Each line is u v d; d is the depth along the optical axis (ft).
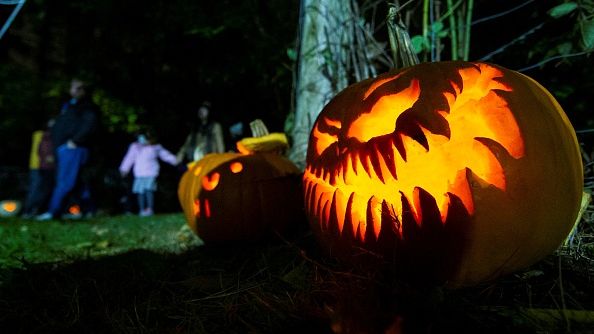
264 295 6.11
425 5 10.60
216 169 11.32
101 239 15.96
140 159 30.17
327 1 12.47
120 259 10.04
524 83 6.34
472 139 5.83
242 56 28.86
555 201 5.81
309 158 7.43
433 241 5.72
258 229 10.92
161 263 8.97
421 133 5.75
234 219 10.80
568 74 11.26
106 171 39.99
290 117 13.85
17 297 7.39
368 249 6.23
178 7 30.25
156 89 38.52
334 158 6.65
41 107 41.06
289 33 22.48
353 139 6.45
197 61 33.60
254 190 10.85
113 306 6.71
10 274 8.29
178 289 7.40
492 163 5.62
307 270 6.88
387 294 4.81
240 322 5.82
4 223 22.48
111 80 39.88
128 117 37.68
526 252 5.83
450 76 6.26
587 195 7.84
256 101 28.91
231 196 10.81
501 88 6.20
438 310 4.84
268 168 11.16
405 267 6.01
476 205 5.56
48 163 29.43
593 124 11.09
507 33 12.22
